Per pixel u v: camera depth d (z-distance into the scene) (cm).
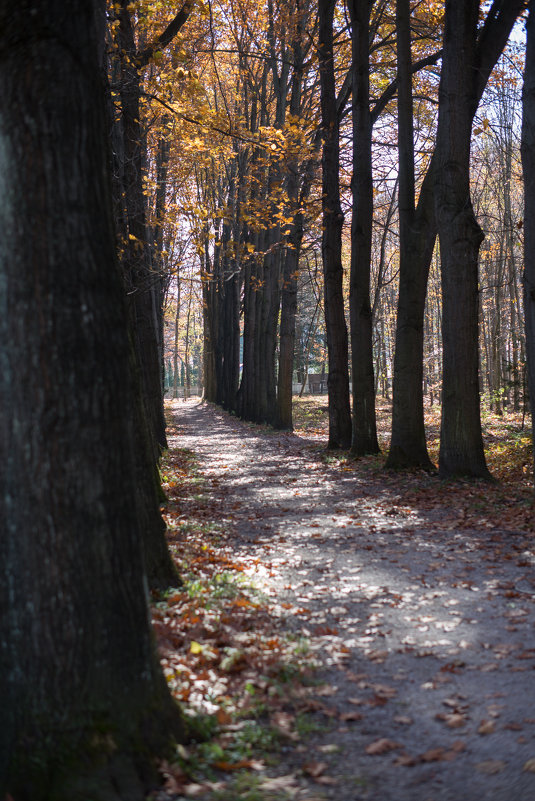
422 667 504
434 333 4725
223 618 595
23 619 331
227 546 934
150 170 2112
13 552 332
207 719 406
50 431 331
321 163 2170
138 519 371
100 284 348
